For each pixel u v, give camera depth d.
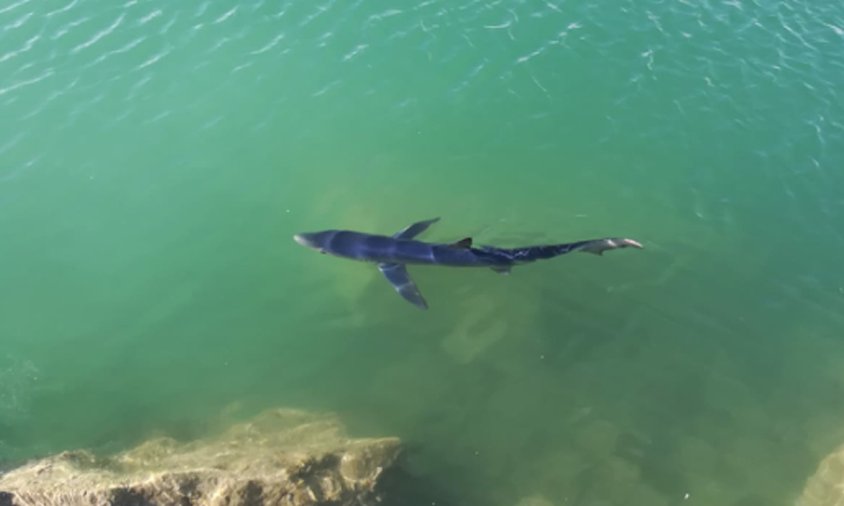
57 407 11.27
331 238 12.19
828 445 10.71
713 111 15.55
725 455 10.60
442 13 17.67
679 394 11.37
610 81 16.16
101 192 14.19
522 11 17.73
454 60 16.62
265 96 15.92
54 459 9.86
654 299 12.68
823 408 11.20
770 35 17.14
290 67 16.47
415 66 16.52
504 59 16.61
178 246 13.41
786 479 10.34
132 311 12.51
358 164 14.75
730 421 11.03
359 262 13.14
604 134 15.23
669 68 16.38
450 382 11.52
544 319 12.38
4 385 11.46
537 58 16.62
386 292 12.76
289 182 14.45
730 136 15.15
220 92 15.96
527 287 12.87
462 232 13.61
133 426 11.02
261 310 12.53
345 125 15.43
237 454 9.74
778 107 15.59
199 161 14.77
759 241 13.54
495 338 12.10
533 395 11.34
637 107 15.68
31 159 14.64
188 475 8.90
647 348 11.98
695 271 13.12
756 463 10.53
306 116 15.58
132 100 15.74
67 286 12.79
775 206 14.05
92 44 16.86
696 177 14.52
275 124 15.42
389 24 17.42
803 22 17.52
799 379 11.58
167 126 15.32
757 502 10.07
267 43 16.98
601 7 17.83
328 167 14.72
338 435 10.38
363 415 11.05
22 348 11.97
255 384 11.58
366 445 9.92
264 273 13.04
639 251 13.42
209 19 17.52
